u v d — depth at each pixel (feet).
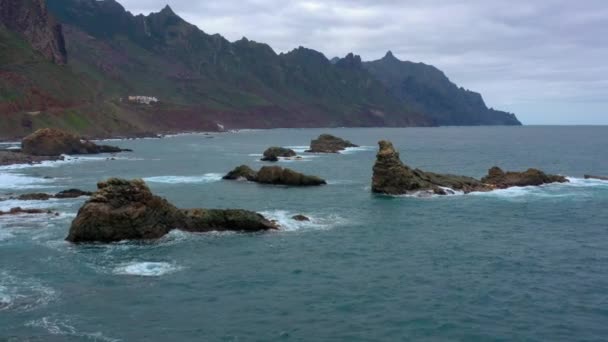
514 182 223.71
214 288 96.68
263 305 88.79
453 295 93.71
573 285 99.19
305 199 195.72
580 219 159.33
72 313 84.58
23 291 93.97
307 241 131.54
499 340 76.64
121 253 118.42
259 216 145.07
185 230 137.28
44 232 136.46
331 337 77.10
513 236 138.21
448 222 154.81
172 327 79.87
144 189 132.87
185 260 113.80
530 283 100.22
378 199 195.11
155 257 115.75
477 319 83.51
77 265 109.29
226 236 135.33
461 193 206.90
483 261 114.73
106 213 127.44
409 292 95.14
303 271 106.93
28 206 172.24
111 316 83.66
